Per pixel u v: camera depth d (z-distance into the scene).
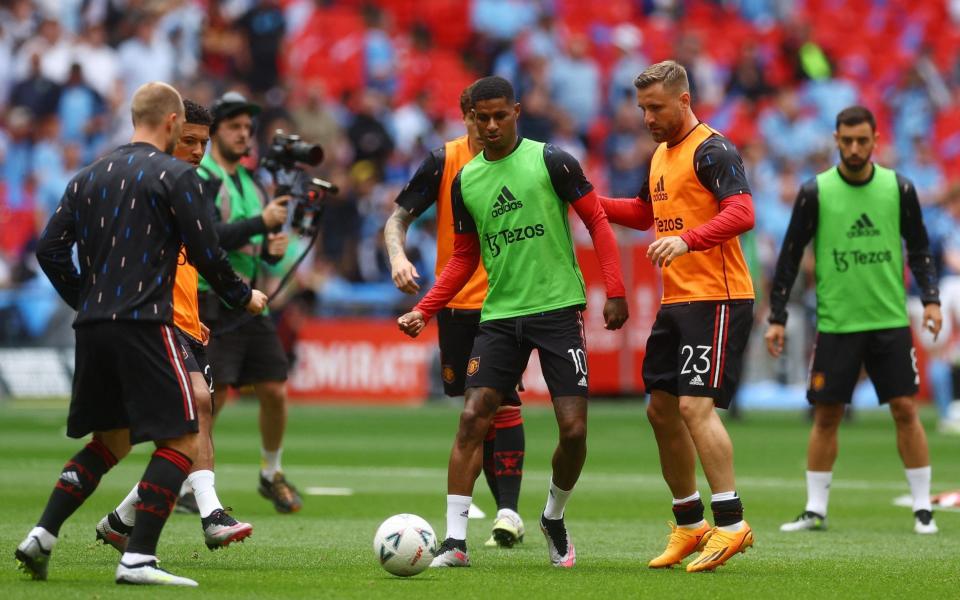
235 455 49.50
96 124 82.00
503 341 23.98
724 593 20.39
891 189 32.44
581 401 23.61
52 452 49.56
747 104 94.31
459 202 24.34
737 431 63.06
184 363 20.89
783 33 102.56
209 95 79.31
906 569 23.89
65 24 87.62
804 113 96.00
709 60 98.00
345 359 74.75
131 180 20.73
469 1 97.44
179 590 19.69
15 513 31.23
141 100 21.52
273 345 33.59
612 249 24.22
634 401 74.88
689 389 23.78
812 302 73.81
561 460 23.67
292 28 92.75
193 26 86.25
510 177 23.91
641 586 21.05
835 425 31.98
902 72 104.12
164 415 20.52
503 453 28.05
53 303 71.38
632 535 29.62
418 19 97.94
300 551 25.61
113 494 36.34
